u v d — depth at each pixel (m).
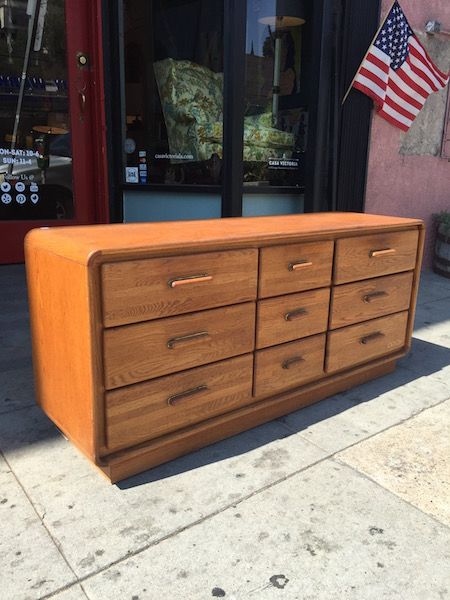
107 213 5.19
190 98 5.06
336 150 5.38
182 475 2.22
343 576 1.71
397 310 3.19
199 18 4.88
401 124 5.79
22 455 2.32
